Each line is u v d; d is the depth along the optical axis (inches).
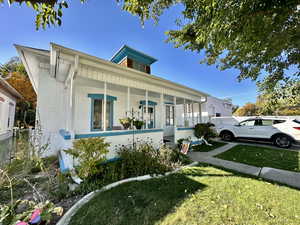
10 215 68.9
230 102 702.5
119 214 84.6
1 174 114.7
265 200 95.7
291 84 116.3
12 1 59.4
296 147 283.7
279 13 69.4
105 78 185.8
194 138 317.7
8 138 381.7
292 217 79.0
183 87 301.6
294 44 88.3
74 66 150.6
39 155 134.6
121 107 293.1
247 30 73.3
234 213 83.2
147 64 360.5
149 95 342.3
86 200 100.3
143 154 165.5
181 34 149.7
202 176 139.1
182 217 80.9
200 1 85.4
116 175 136.1
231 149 263.0
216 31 78.7
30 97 636.1
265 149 262.4
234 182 124.6
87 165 125.0
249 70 140.6
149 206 91.4
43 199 90.4
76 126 234.1
